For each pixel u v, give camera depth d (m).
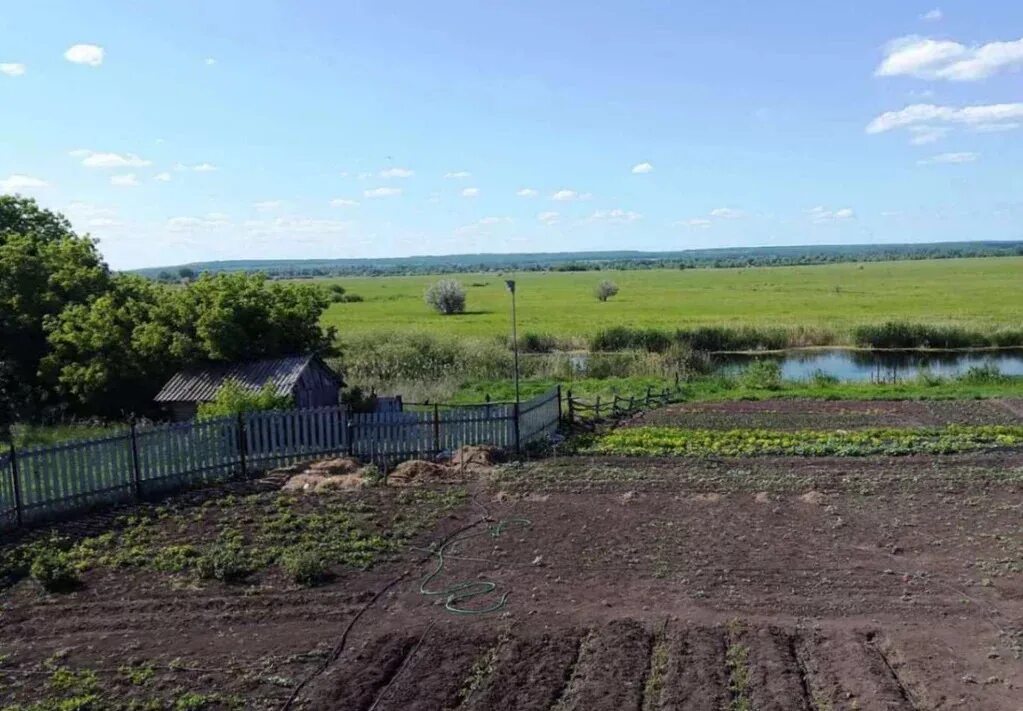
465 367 39.50
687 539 14.12
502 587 12.23
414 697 9.18
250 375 23.00
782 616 11.12
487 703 9.03
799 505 16.02
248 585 12.39
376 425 20.28
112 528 14.96
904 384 34.22
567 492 17.14
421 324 64.00
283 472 18.67
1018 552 13.31
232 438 18.59
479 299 95.50
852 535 14.25
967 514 15.32
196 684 9.52
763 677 9.47
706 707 8.89
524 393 33.19
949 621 10.95
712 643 10.33
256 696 9.23
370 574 12.80
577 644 10.40
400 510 15.88
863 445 21.53
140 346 23.78
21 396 24.70
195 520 15.34
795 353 51.34
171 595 12.02
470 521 15.26
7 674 9.79
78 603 11.77
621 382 35.94
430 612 11.43
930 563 12.94
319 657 10.16
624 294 100.56
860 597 11.70
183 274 148.25
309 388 23.53
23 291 25.66
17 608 11.62
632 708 8.91
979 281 110.44
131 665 9.98
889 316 64.75
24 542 14.25
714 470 19.03
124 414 24.33
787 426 25.03
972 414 26.70
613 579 12.45
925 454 20.64
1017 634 10.57
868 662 9.82
